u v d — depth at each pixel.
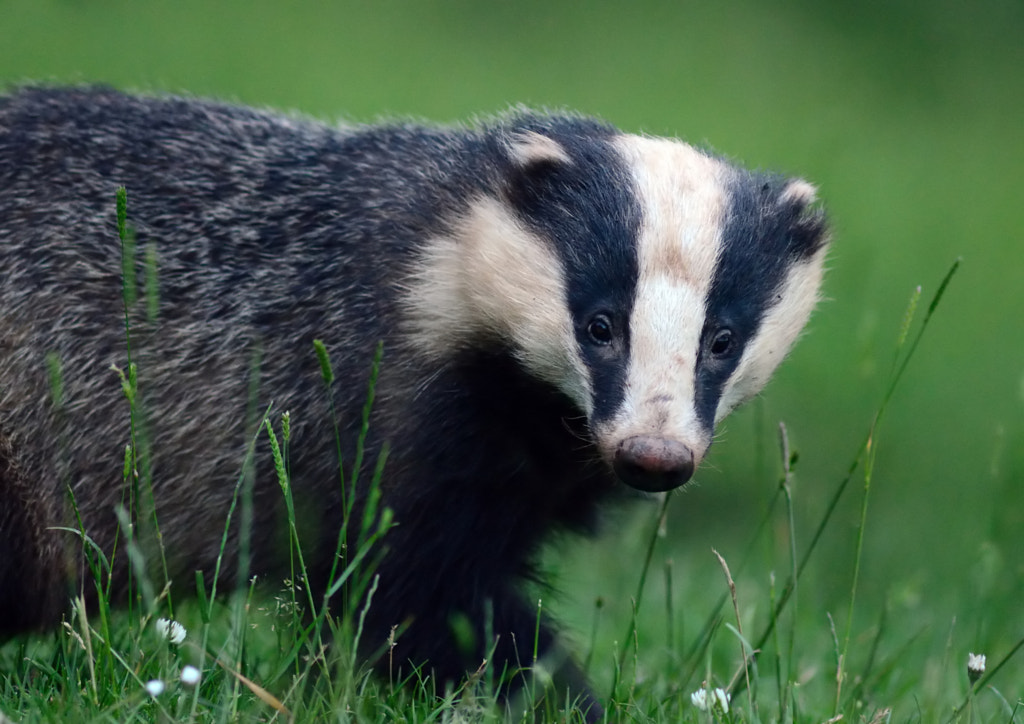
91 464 10.16
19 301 10.02
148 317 10.09
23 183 10.23
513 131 10.30
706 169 9.66
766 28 31.98
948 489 19.30
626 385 8.88
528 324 9.27
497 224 9.47
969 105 31.47
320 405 9.83
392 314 9.64
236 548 10.16
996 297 23.92
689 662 11.26
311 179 10.34
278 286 10.10
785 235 9.72
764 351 9.57
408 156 10.32
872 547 17.20
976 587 13.45
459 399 9.55
